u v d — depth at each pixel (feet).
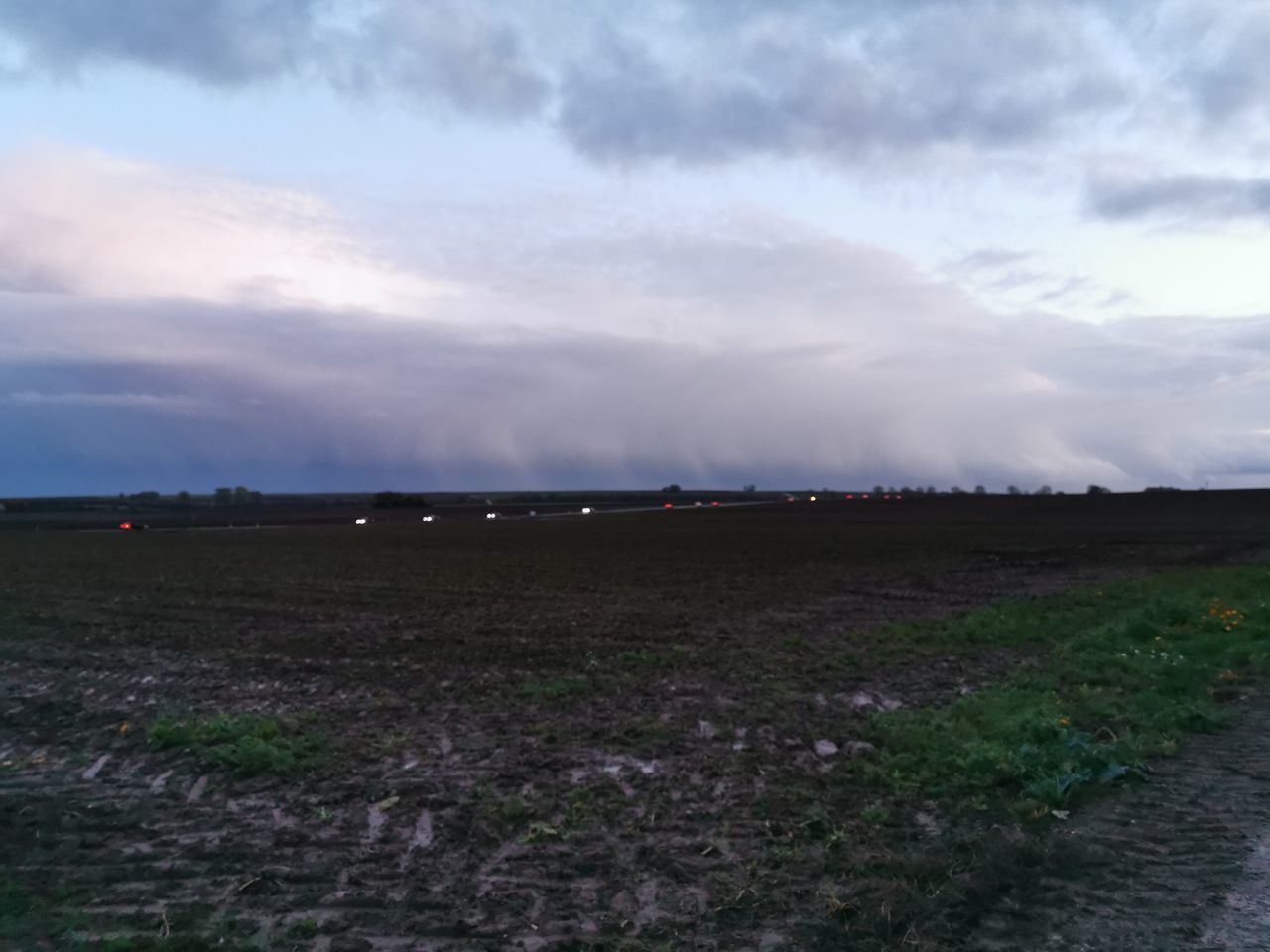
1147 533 167.53
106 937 17.24
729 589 82.79
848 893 18.47
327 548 144.36
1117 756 26.11
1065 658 42.57
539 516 297.53
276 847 21.80
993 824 21.88
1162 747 27.30
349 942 17.12
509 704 36.73
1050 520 219.00
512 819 23.22
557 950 16.84
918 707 34.81
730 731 31.48
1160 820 21.56
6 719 34.99
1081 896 17.71
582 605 71.20
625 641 52.95
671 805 24.21
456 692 39.27
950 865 19.61
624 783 26.04
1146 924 16.42
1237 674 38.06
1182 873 18.48
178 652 50.24
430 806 24.40
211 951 16.72
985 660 44.62
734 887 19.19
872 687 38.75
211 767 28.22
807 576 95.25
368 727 33.27
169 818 23.94
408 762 28.55
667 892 19.13
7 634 56.80
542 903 18.72
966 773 25.53
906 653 46.98
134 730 32.83
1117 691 35.40
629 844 21.68
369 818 23.68
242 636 55.77
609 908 18.48
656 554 129.39
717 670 43.09
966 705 33.40
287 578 94.22
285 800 25.18
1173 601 57.93
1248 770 25.25
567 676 42.24
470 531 204.85
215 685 41.32
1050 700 33.35
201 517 307.58
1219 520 204.74
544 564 112.47
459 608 69.46
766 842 21.52
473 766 28.07
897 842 21.20
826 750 28.96
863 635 53.42
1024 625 54.24
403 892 19.26
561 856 21.04
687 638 53.88
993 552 127.65
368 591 81.76
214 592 81.05
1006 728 29.19
